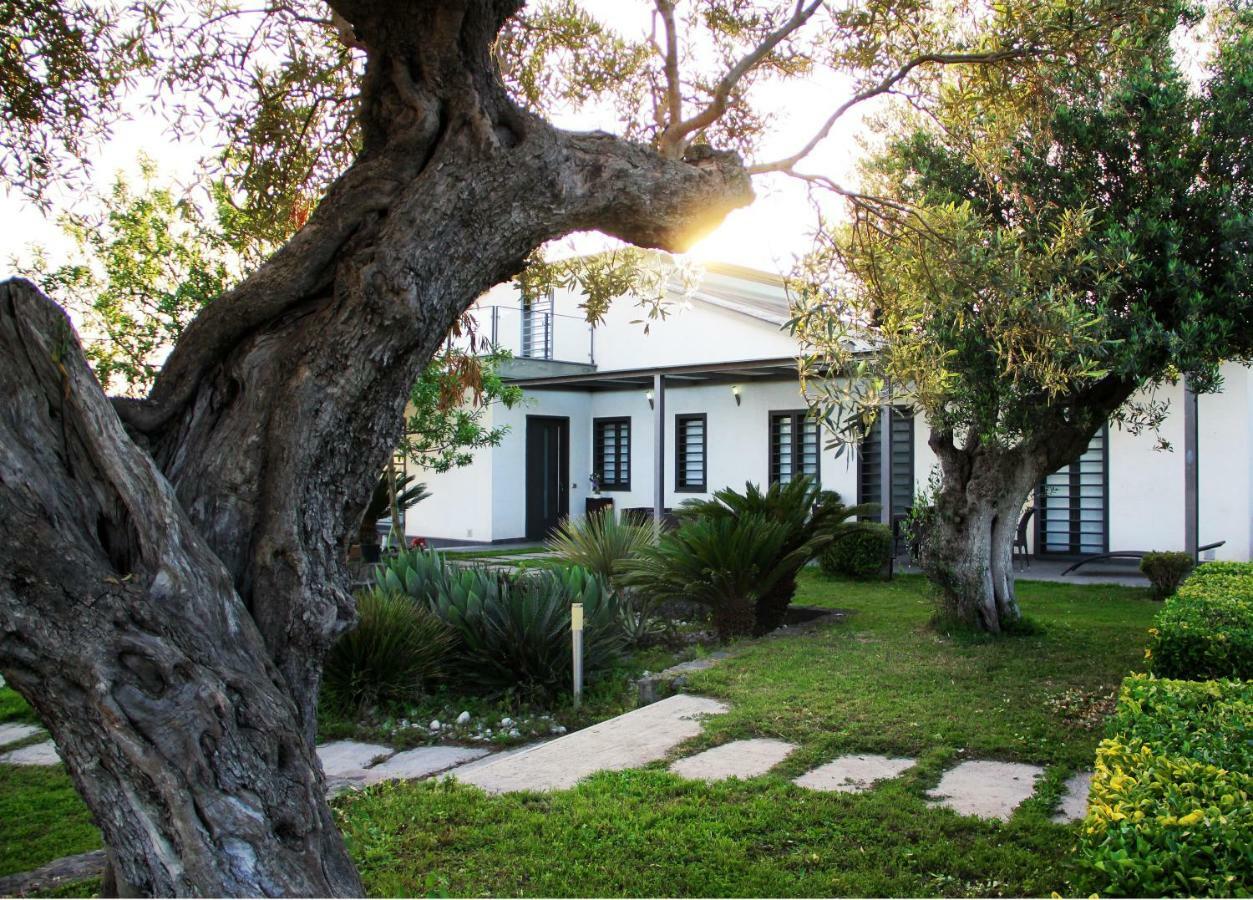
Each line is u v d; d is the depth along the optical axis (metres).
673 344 18.36
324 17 4.71
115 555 2.00
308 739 2.28
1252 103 6.72
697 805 4.54
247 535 2.24
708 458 18.17
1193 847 2.20
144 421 2.30
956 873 3.74
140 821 1.86
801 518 10.02
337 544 2.38
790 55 5.17
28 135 4.31
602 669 7.99
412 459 13.36
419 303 2.39
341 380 2.30
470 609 7.75
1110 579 12.96
